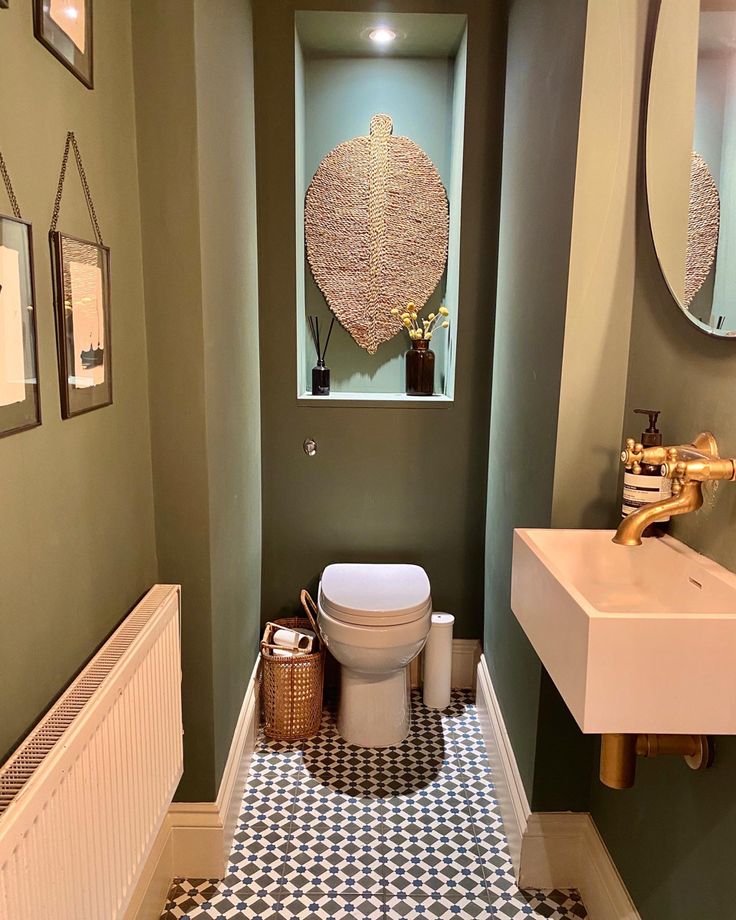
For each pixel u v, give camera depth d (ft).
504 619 6.92
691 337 4.25
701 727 3.27
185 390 5.17
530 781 5.76
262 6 7.38
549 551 4.65
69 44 3.75
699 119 4.11
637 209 4.92
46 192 3.57
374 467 8.45
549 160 5.54
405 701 7.79
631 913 4.80
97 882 3.49
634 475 4.58
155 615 4.45
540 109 5.83
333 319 8.92
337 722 8.07
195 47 4.76
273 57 7.51
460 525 8.59
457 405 8.32
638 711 3.25
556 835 5.74
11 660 3.27
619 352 5.13
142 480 5.11
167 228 4.97
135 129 4.84
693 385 4.22
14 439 3.26
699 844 3.93
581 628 3.27
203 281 5.09
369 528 8.59
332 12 7.41
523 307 6.33
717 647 3.19
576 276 5.02
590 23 4.67
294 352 8.14
